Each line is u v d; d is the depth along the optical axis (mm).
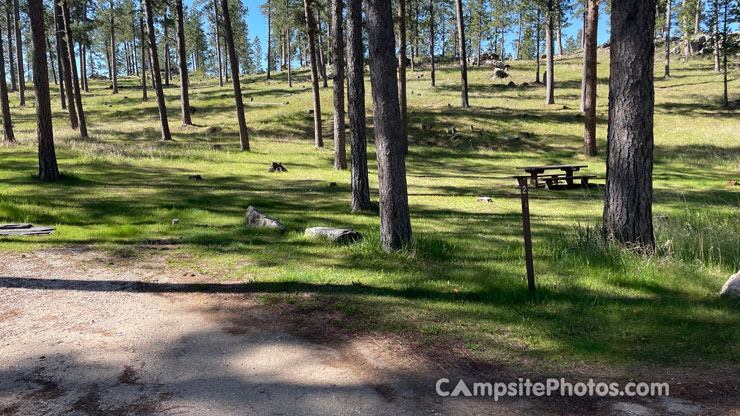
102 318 4816
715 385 3379
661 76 51031
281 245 8086
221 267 6777
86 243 8219
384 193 7516
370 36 7395
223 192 14359
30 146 22594
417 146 29531
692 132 30672
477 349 4043
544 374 3586
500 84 51906
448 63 72000
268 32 64812
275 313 4961
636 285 5738
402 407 3064
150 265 6887
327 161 24125
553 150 28438
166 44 62125
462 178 19406
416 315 4852
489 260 7113
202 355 3936
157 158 21688
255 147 27516
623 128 6879
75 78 27703
